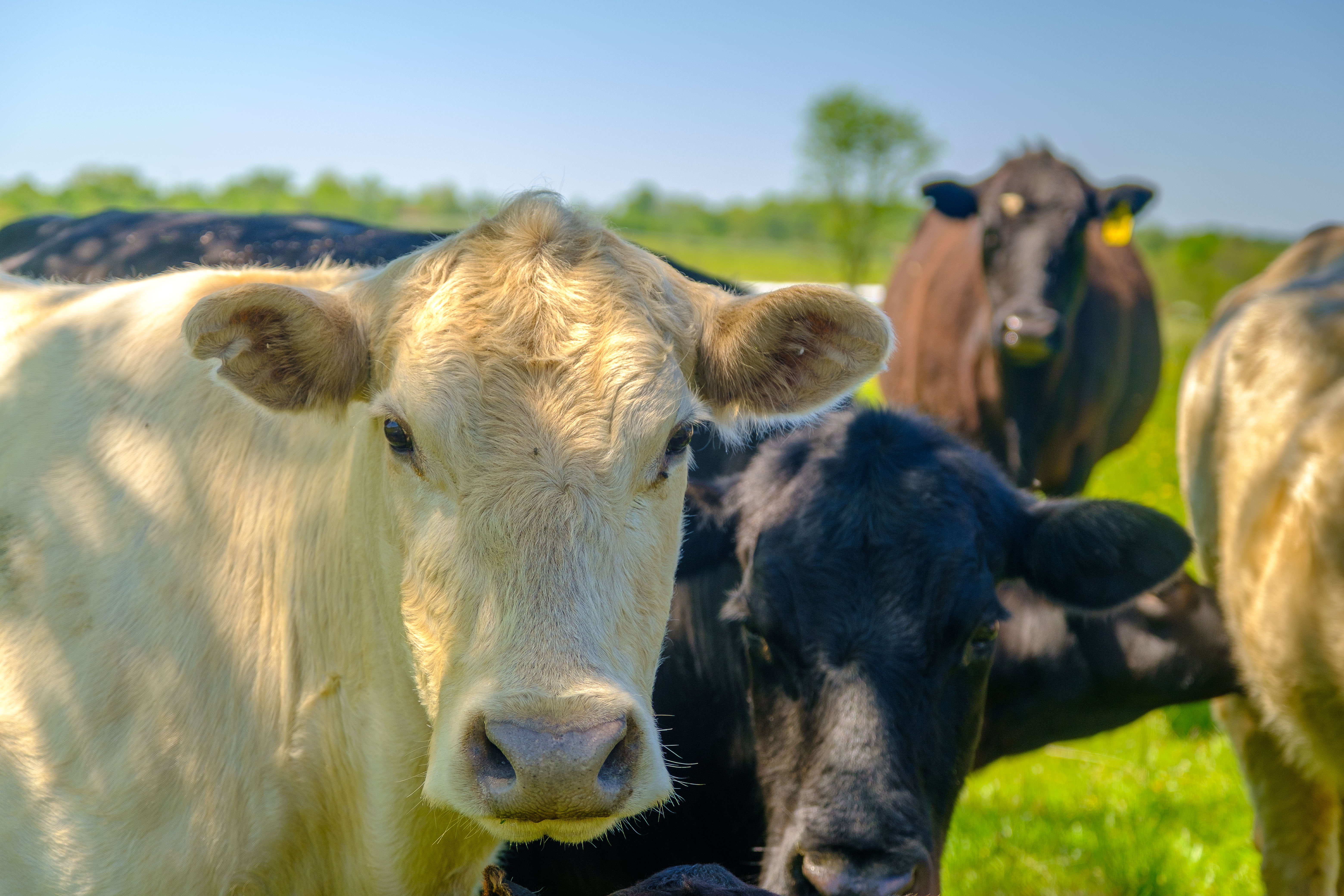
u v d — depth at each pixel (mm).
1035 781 6277
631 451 2502
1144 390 11023
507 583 2389
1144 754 6660
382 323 2709
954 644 3625
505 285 2596
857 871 3307
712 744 4262
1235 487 5461
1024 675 4598
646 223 104750
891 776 3418
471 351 2508
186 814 2938
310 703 3059
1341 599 4566
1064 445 9836
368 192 49719
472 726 2318
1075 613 4062
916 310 10641
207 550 3057
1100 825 5742
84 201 21891
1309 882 5227
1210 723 7023
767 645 3691
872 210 49312
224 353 2635
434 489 2525
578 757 2215
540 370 2500
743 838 4285
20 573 2998
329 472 3068
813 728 3549
